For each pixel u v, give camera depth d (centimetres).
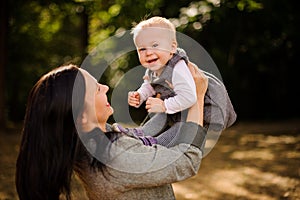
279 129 1130
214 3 871
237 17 1413
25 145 199
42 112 195
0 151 811
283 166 680
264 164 700
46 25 1512
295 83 1490
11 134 1053
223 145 893
